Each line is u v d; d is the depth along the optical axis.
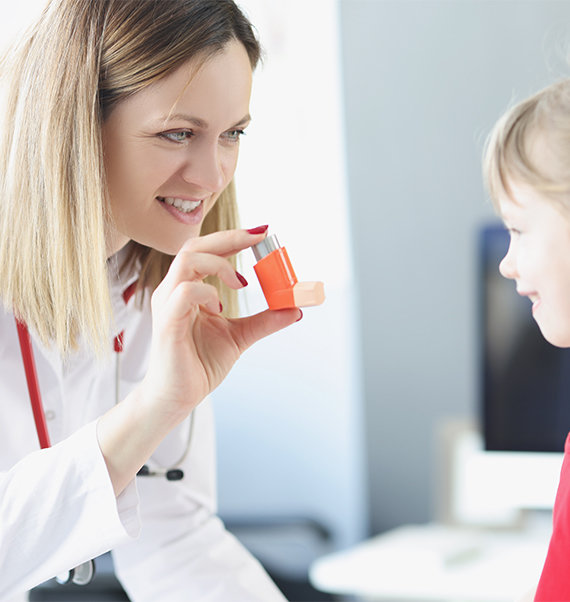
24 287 1.05
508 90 2.68
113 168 1.00
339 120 2.84
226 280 0.93
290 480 2.92
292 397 2.91
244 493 2.94
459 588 1.74
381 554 1.99
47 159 1.00
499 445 1.88
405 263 2.81
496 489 1.88
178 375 0.92
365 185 2.83
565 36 2.60
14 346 1.11
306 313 2.89
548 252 0.89
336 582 1.83
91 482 0.94
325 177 2.85
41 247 1.04
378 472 2.87
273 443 2.92
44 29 1.02
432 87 2.75
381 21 2.77
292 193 2.85
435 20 2.73
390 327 2.84
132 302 1.23
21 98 1.03
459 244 2.76
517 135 0.92
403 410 2.84
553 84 0.95
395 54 2.77
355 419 2.88
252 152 2.83
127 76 0.96
